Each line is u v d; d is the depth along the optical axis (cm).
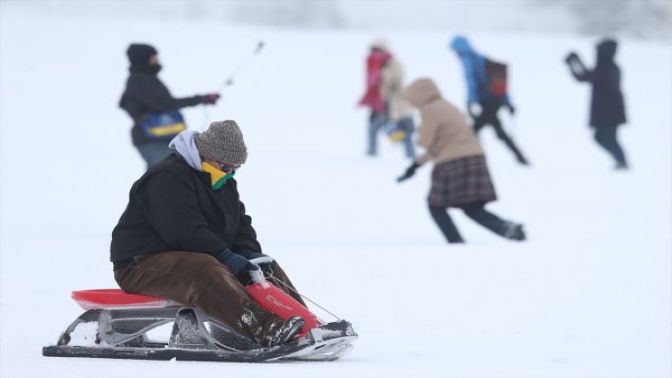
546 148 6319
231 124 1622
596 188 4525
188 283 1550
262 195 4228
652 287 2253
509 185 4634
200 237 1585
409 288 2308
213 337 1585
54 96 7400
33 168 4931
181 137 1622
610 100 5191
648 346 1727
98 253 2869
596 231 3194
